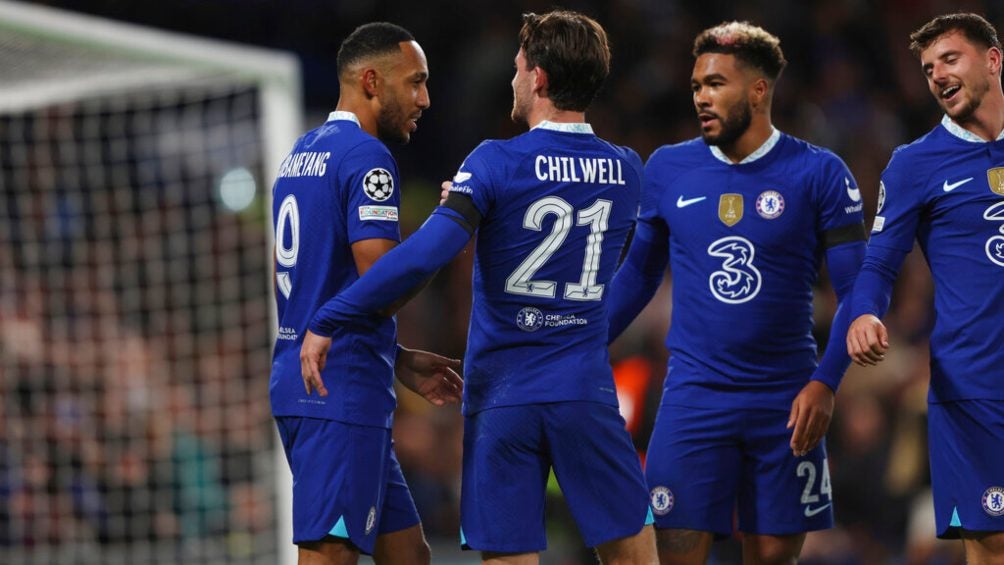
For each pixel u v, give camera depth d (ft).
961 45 52.39
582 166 49.98
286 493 81.35
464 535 50.85
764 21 157.28
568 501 50.37
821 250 57.16
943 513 54.24
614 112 147.23
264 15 151.12
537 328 49.85
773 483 56.59
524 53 50.90
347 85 52.06
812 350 57.57
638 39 151.84
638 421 89.56
